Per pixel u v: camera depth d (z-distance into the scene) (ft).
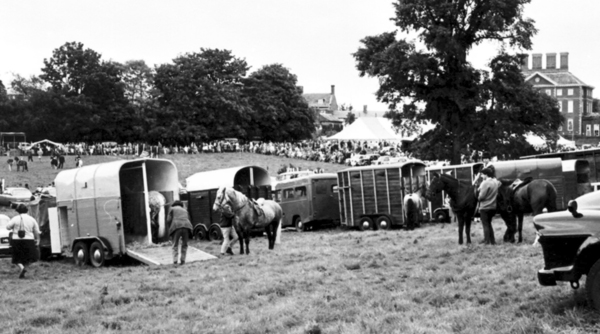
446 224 120.16
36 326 46.32
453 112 207.31
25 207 77.82
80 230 88.94
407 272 57.72
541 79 524.52
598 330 34.24
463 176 126.52
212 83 395.14
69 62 396.78
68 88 394.73
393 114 216.33
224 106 391.04
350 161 259.80
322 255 76.69
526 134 215.51
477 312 40.60
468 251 68.54
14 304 56.29
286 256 77.51
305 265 67.51
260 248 92.63
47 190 105.91
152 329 42.32
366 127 299.79
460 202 76.28
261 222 86.02
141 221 89.76
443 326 37.81
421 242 83.92
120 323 44.78
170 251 84.89
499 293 45.16
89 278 71.46
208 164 292.40
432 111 206.59
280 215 89.92
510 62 206.80
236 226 84.07
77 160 279.90
